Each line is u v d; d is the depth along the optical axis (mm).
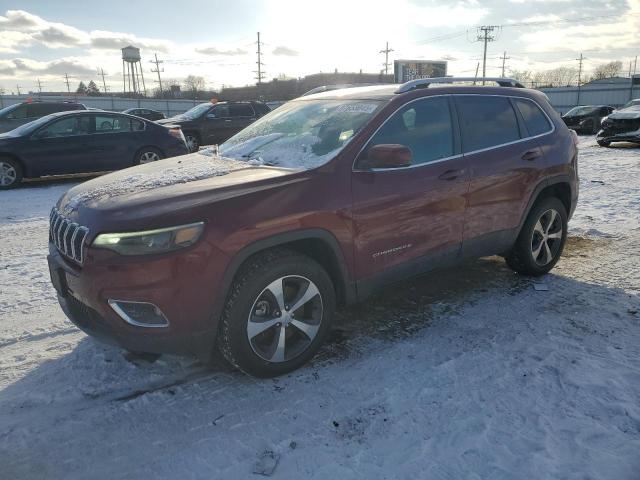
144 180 3367
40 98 47312
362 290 3539
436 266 3967
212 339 2973
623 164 12117
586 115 24906
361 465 2473
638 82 51781
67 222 3115
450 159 3924
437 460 2488
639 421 2730
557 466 2428
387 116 3670
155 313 2830
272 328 3164
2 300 4508
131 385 3184
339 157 3396
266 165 3553
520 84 4809
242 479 2402
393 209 3535
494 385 3094
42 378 3268
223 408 2943
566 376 3162
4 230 7055
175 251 2773
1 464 2531
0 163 10180
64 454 2598
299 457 2535
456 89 4160
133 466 2508
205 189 3029
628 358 3361
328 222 3232
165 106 49500
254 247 2977
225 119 17234
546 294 4453
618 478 2346
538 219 4637
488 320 3969
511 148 4320
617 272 4941
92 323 3018
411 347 3578
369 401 2973
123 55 78250
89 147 10906
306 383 3170
